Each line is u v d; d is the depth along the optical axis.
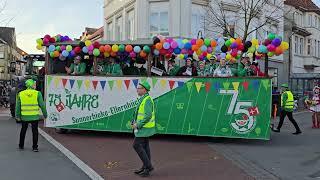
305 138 15.37
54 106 15.41
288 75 37.97
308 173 9.37
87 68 15.92
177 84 14.12
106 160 10.68
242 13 26.23
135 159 10.81
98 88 14.98
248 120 13.49
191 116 13.96
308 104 21.02
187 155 11.52
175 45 14.17
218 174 9.19
